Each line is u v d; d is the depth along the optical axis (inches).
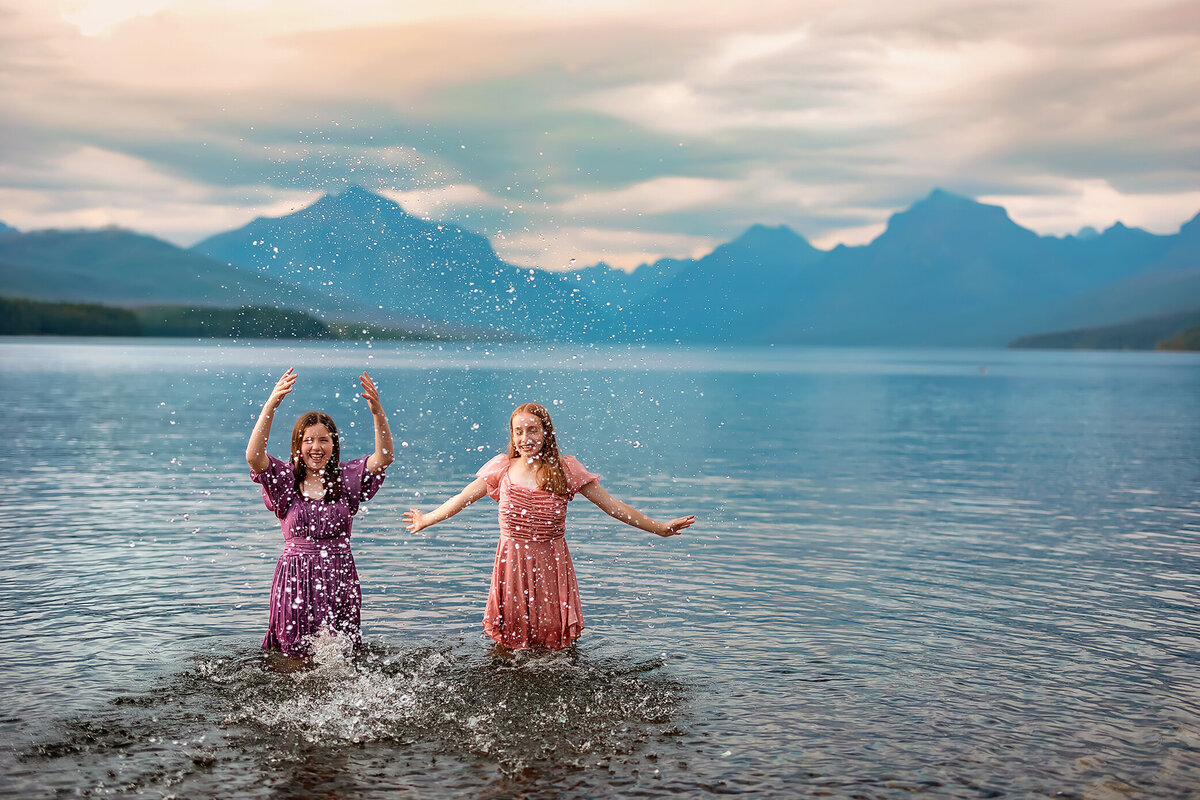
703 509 423.8
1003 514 414.6
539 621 212.7
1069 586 277.6
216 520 374.3
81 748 153.7
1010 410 1219.9
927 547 337.1
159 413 917.2
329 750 154.3
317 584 206.2
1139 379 2464.3
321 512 207.8
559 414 1003.3
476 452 633.6
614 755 153.0
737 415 1066.7
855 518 401.1
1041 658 207.2
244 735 160.2
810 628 230.8
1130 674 196.7
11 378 1567.4
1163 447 737.6
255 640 214.8
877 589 272.5
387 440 214.5
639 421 951.6
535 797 137.3
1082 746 158.2
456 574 287.0
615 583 278.8
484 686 186.1
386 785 141.2
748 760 151.3
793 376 2433.6
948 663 203.0
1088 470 586.2
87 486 465.1
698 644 216.5
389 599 255.9
